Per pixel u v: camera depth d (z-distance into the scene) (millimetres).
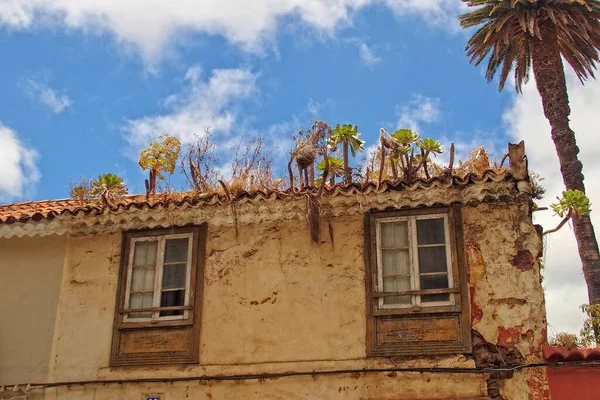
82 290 12047
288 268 11453
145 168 13641
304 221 11641
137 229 12195
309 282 11305
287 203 11625
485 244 10859
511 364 10180
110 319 11766
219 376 10977
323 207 11484
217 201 11758
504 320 10422
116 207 12055
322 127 12648
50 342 11773
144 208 11969
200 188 12945
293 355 10938
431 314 10688
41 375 11602
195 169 13117
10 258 12445
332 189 11430
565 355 9977
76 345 11711
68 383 11375
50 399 11398
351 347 10789
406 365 10461
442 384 10289
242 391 10898
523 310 10414
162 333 11508
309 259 11430
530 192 10844
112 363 11477
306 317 11125
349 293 11102
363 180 13672
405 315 10773
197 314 11461
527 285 10531
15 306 12125
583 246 24500
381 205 11289
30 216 12102
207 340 11297
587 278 24250
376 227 11367
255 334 11188
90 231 12297
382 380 10484
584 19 25438
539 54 26312
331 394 10586
